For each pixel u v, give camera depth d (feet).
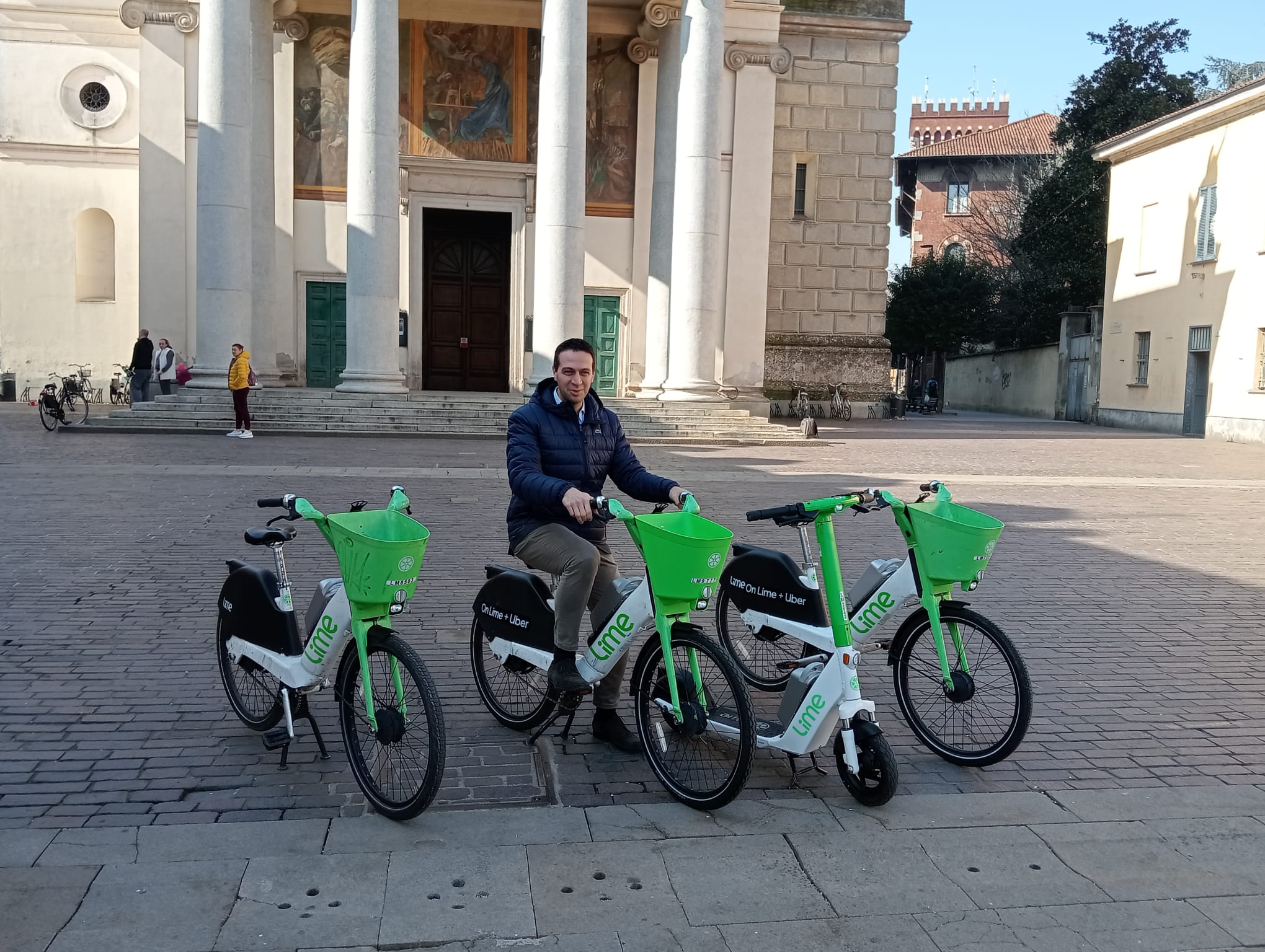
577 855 12.36
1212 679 20.31
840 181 102.22
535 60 88.43
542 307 70.08
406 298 88.48
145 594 24.47
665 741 14.39
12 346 88.94
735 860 12.36
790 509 14.78
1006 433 90.74
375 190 68.44
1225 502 46.19
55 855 12.07
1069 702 18.84
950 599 16.16
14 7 86.28
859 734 13.89
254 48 78.33
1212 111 92.48
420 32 86.79
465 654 20.65
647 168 90.02
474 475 47.34
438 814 13.35
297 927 10.71
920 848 12.78
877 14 100.73
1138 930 11.08
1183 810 14.11
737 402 87.76
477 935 10.68
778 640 17.22
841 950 10.61
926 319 145.79
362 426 66.69
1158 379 102.06
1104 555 32.78
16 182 87.97
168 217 79.41
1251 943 10.89
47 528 32.17
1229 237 91.40
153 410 66.95
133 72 88.12
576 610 15.07
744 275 87.86
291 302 85.66
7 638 20.80
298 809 13.71
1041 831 13.33
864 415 104.63
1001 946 10.73
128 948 10.28
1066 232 135.74
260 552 29.45
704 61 73.61
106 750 15.44
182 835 12.60
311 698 18.07
